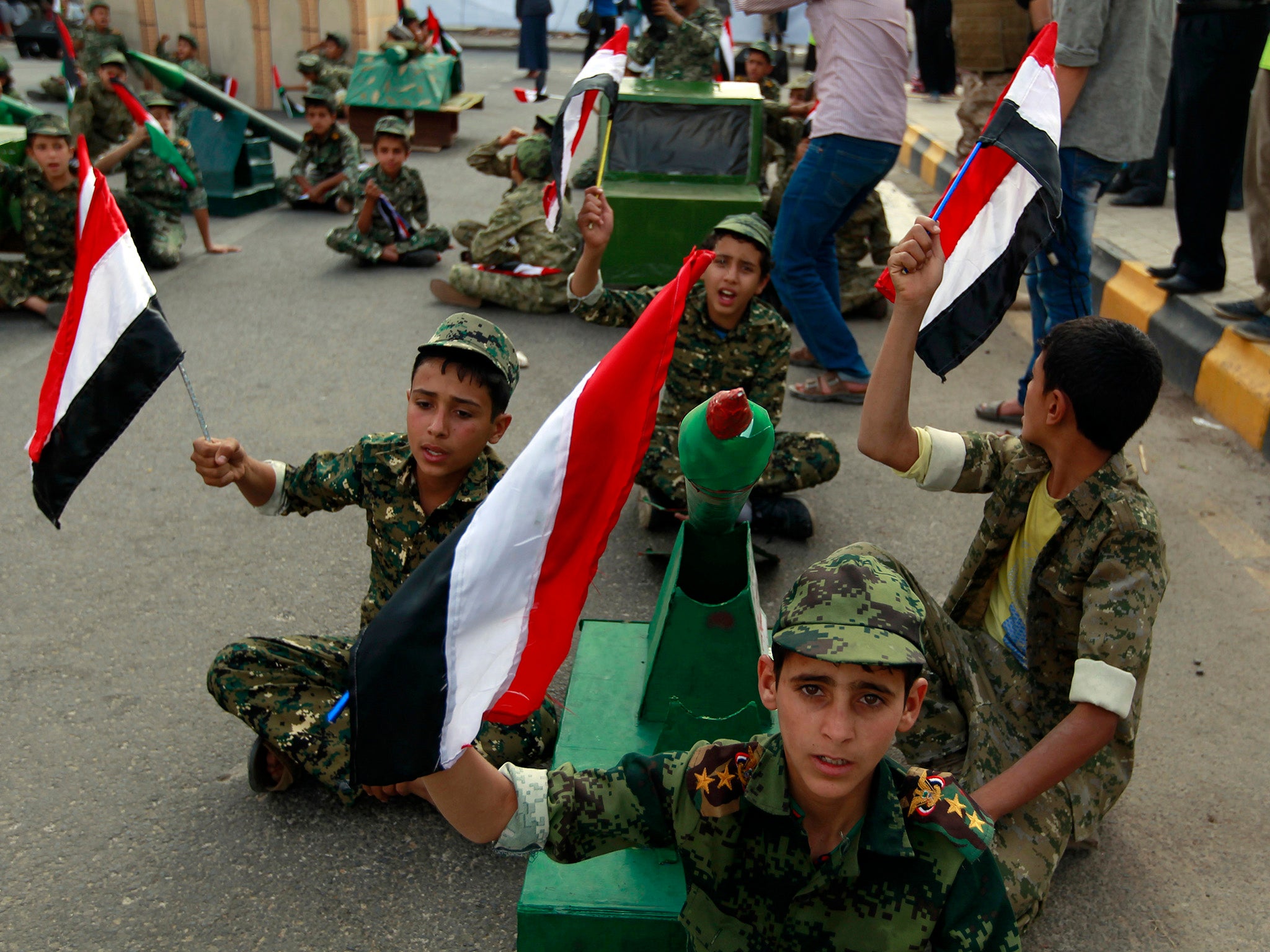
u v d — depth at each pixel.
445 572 1.42
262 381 5.56
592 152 11.02
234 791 2.78
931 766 2.44
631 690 2.72
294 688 2.63
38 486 2.37
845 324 5.33
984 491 2.44
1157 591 2.12
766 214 6.62
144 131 7.31
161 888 2.46
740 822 1.52
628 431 1.44
